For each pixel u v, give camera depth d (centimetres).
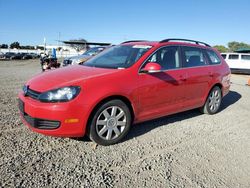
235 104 768
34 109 365
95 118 386
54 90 365
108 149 395
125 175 325
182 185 310
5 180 297
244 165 370
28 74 1491
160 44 493
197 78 545
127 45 528
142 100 436
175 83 490
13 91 822
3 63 3300
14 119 510
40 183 297
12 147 382
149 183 311
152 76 449
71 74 413
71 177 313
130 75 421
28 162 341
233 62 2425
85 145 403
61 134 366
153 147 411
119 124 412
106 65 467
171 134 473
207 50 613
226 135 485
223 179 330
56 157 360
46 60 1630
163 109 481
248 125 555
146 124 521
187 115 605
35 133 440
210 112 617
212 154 399
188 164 363
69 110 359
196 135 475
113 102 399
